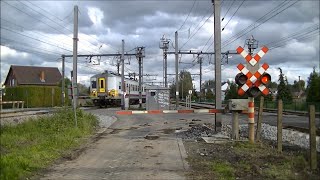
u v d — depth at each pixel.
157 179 8.30
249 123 12.98
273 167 9.05
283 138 15.02
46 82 87.69
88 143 14.34
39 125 18.28
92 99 51.25
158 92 37.22
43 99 54.44
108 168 9.59
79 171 9.24
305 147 12.25
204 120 26.47
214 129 17.89
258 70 12.53
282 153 11.12
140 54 49.38
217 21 17.52
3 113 24.66
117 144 13.99
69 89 20.16
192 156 11.17
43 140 14.13
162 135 17.05
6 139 14.82
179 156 11.20
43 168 9.60
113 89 50.81
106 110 41.25
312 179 8.05
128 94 56.00
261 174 8.38
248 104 13.18
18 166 9.17
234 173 8.58
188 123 23.84
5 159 9.62
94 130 19.42
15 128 17.94
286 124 23.31
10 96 54.00
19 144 14.11
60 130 16.95
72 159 10.91
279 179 8.02
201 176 8.52
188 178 8.35
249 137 13.02
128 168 9.55
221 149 12.18
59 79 90.00
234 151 11.62
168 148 12.81
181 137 16.08
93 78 51.56
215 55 17.59
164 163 10.15
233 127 13.85
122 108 44.28
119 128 20.75
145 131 19.02
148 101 37.06
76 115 19.03
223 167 9.23
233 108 13.69
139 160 10.66
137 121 25.55
